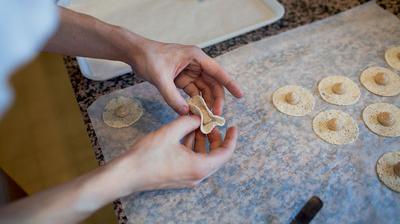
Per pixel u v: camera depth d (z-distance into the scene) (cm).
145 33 59
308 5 60
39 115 104
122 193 33
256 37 56
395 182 40
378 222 37
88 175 31
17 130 102
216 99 46
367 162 42
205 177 40
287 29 56
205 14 61
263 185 41
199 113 41
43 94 108
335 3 60
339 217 38
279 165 42
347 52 53
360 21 56
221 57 53
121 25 61
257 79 50
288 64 52
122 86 51
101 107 48
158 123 47
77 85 51
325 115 46
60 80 110
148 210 39
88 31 44
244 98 49
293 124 46
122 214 39
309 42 54
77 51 46
